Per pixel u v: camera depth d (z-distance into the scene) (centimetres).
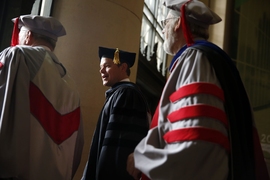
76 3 400
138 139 255
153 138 163
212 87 159
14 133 207
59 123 229
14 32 256
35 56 234
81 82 388
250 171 163
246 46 525
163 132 162
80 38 394
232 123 158
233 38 523
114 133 254
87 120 386
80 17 398
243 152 161
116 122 258
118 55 300
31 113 220
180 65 172
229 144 154
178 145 150
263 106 509
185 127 151
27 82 221
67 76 254
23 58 227
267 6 547
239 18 531
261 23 540
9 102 212
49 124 223
